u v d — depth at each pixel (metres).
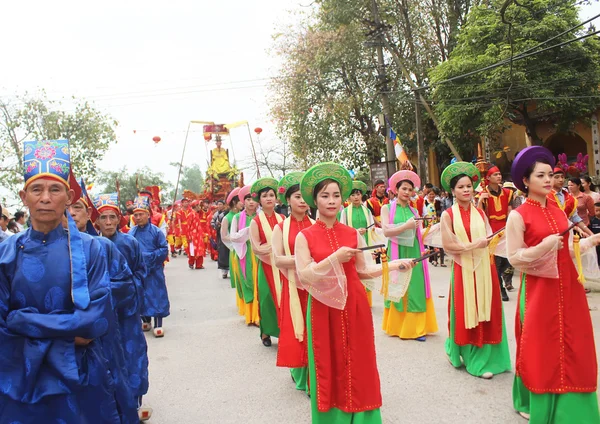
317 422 3.77
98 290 2.84
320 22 23.06
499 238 5.01
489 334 5.20
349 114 22.81
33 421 2.66
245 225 7.91
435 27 22.25
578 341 3.73
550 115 17.62
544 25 15.08
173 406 4.77
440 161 24.45
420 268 6.59
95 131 27.11
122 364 3.45
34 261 2.80
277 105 22.77
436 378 5.14
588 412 3.72
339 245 3.81
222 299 10.24
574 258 3.83
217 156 31.36
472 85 16.19
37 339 2.64
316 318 3.75
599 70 15.70
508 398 4.57
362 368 3.67
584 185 9.68
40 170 2.81
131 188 59.94
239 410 4.62
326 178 3.87
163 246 7.53
